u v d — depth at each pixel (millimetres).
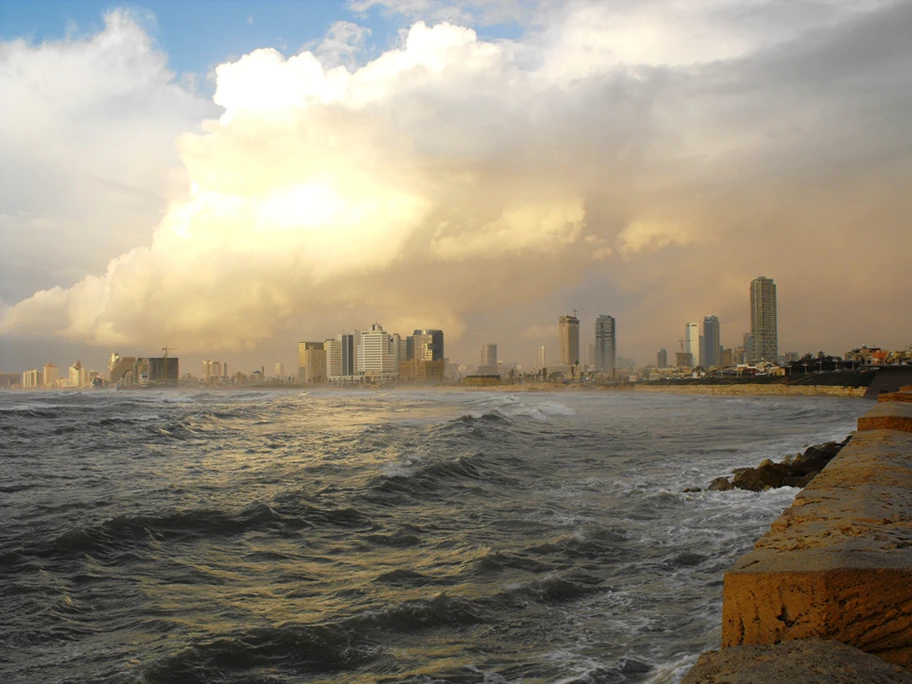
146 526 11547
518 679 6023
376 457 21828
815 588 2752
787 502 13844
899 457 7508
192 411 43156
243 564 9859
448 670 6250
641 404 79812
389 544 11031
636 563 9758
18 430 26828
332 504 13805
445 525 12414
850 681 2307
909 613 2627
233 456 22047
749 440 29625
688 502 14375
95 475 17500
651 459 22672
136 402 52812
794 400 86375
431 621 7504
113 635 7137
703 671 2555
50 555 9938
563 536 11320
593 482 17531
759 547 3672
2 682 6031
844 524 4074
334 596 8359
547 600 8219
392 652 6703
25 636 7055
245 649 6703
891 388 81625
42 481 16406
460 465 19000
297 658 6559
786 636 2793
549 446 26969
